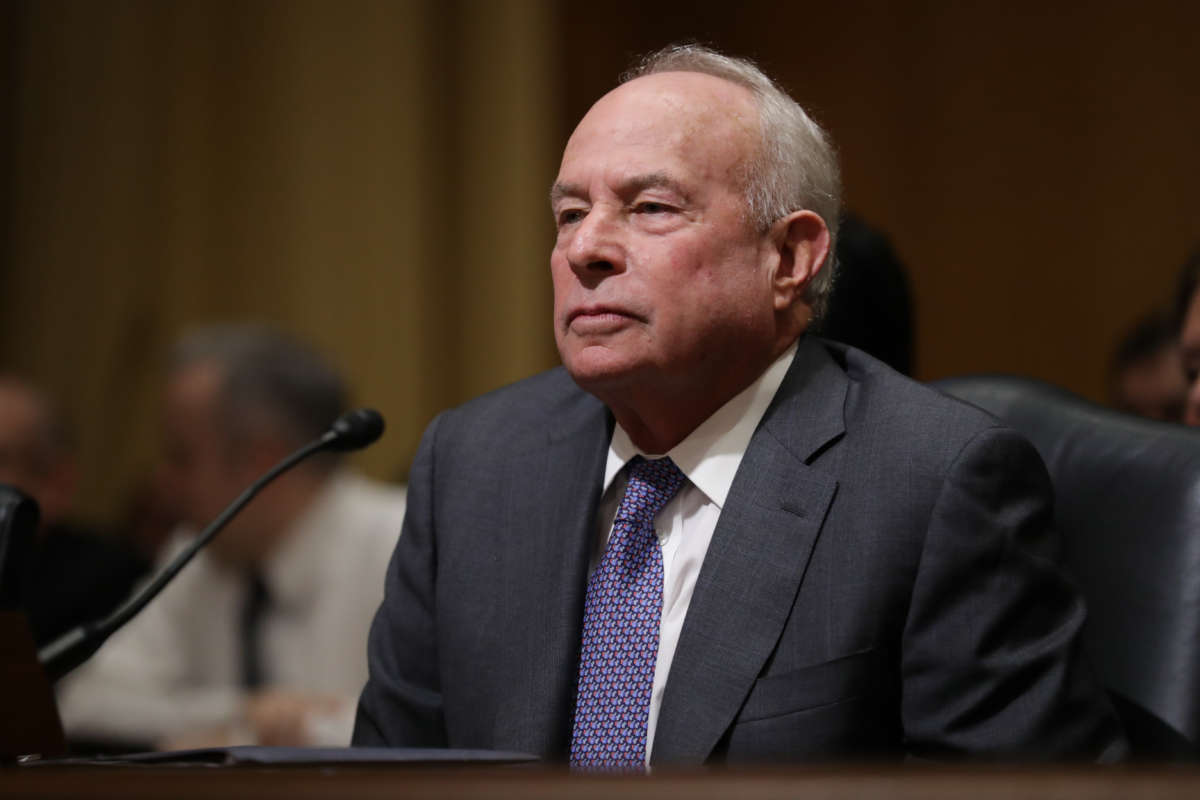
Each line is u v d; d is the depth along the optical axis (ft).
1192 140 40.16
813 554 14.05
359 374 45.60
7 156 47.60
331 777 7.74
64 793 7.61
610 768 13.61
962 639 13.51
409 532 16.39
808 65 43.86
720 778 7.14
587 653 14.61
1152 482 15.39
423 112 45.52
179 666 28.48
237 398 27.30
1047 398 16.89
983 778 6.92
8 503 12.92
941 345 42.60
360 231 45.70
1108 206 41.06
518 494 15.74
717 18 44.34
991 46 42.37
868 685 13.56
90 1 47.26
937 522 13.76
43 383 47.06
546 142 44.78
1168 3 40.47
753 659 13.61
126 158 46.98
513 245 44.83
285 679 27.84
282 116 46.29
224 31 46.65
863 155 43.42
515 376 44.75
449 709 14.98
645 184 14.39
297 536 27.86
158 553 36.50
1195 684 14.43
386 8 45.68
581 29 44.75
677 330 14.24
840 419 14.79
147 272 46.83
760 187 14.83
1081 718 13.48
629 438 15.53
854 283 18.15
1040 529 14.20
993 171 42.29
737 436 15.07
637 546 14.96
